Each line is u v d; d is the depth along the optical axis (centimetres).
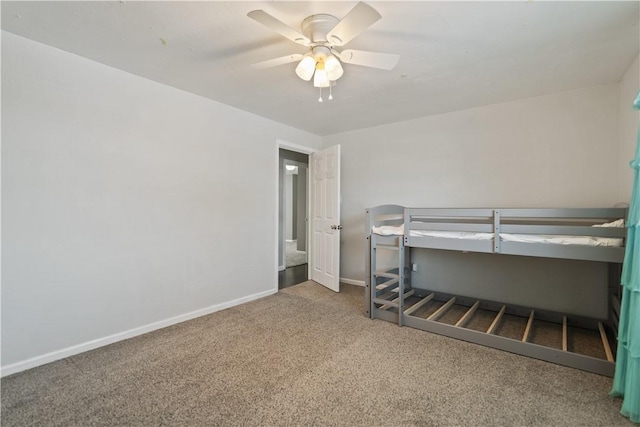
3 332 196
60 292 219
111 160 243
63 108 218
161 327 276
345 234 447
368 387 186
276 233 394
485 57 222
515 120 313
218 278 325
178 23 184
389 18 175
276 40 203
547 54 218
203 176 310
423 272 372
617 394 174
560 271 294
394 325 286
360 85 274
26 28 190
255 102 322
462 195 345
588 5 163
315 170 451
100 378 195
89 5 167
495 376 198
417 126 377
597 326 270
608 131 270
